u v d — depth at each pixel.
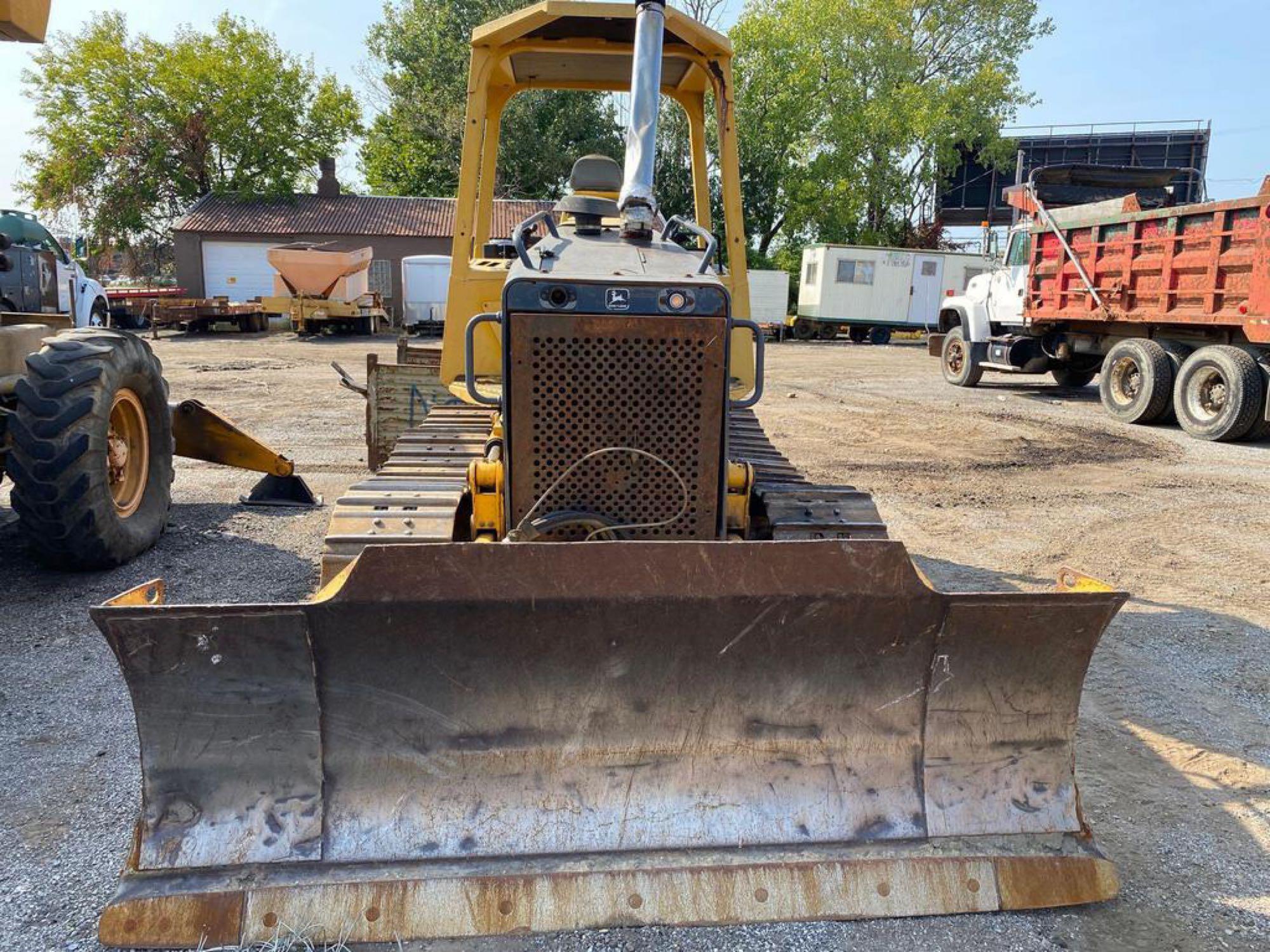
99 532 4.87
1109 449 9.84
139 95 36.03
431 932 2.25
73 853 2.67
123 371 5.05
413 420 6.57
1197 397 10.48
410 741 2.41
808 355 23.98
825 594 2.40
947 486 7.97
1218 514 7.09
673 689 2.47
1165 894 2.59
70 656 4.04
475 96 3.88
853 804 2.50
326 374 16.09
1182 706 3.85
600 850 2.40
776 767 2.51
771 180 38.72
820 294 29.30
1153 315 10.95
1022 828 2.51
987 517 6.95
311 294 26.86
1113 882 2.47
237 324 27.98
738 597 2.38
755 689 2.49
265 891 2.25
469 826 2.39
